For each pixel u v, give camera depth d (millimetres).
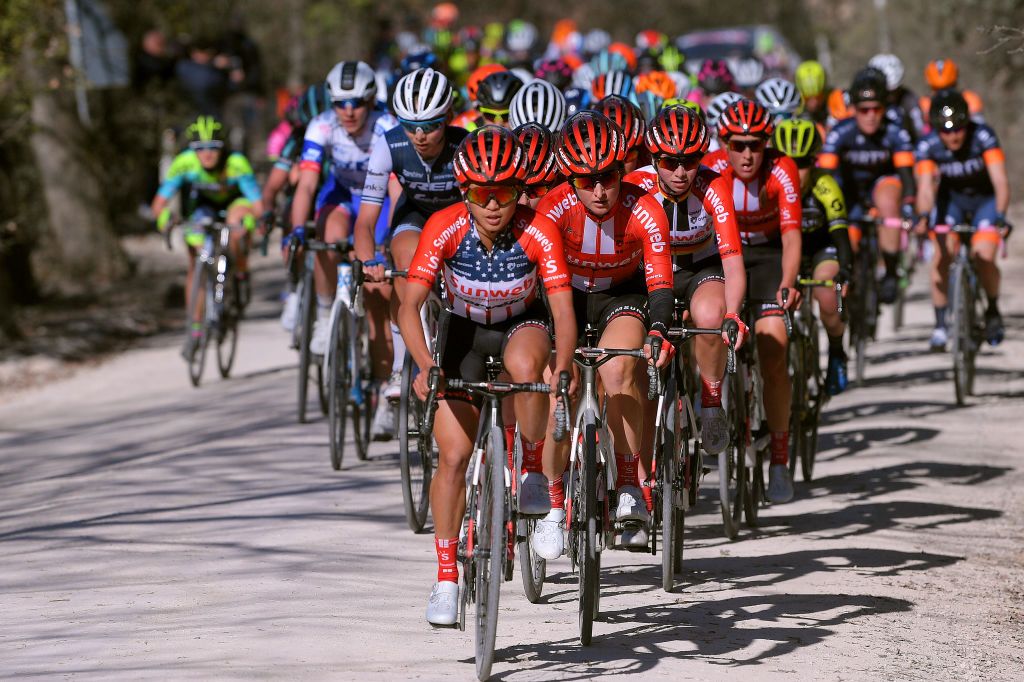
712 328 18469
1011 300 46531
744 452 20828
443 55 48969
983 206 32188
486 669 14164
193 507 22609
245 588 17703
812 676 14750
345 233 25906
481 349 15500
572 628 16328
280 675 14148
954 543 20688
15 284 51188
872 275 35125
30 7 45938
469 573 14953
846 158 33219
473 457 15039
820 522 21922
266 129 81000
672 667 14859
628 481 17094
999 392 31984
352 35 92812
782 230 20531
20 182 57094
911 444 27203
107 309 50969
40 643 15477
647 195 16688
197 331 35906
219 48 66812
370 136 25375
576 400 17016
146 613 16625
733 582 18562
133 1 66688
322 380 30438
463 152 14531
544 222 15062
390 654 15109
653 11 118562
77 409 34781
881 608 17500
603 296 17453
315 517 21641
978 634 16641
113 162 63750
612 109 17984
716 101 25250
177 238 69250
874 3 80438
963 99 31219
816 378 24312
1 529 21844
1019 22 52188
